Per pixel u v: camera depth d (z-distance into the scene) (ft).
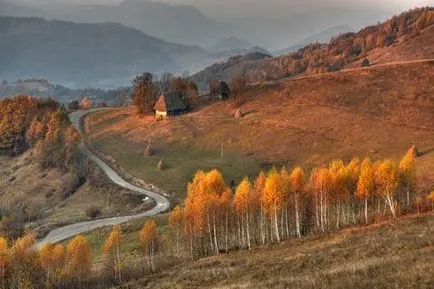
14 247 311.27
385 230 254.68
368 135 547.49
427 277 145.69
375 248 214.69
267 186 315.37
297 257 238.27
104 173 632.79
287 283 178.29
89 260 309.83
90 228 463.01
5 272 300.20
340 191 321.32
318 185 323.78
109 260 315.78
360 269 171.63
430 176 383.65
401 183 320.50
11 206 609.42
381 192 310.04
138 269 319.27
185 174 568.00
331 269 189.88
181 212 343.87
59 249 312.09
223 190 357.41
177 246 342.44
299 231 317.22
